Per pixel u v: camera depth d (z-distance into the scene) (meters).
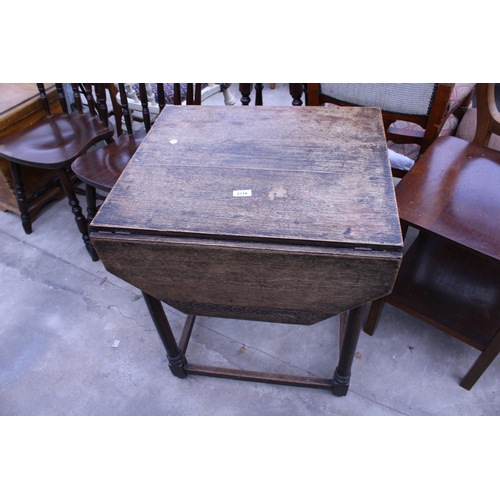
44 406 1.63
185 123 1.46
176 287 1.19
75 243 2.36
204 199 1.12
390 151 1.90
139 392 1.67
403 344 1.77
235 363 1.75
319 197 1.10
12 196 2.40
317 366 1.73
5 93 2.29
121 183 1.19
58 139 2.03
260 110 1.51
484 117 1.56
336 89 1.86
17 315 1.98
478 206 1.28
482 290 1.62
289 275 1.06
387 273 1.00
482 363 1.46
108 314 1.97
